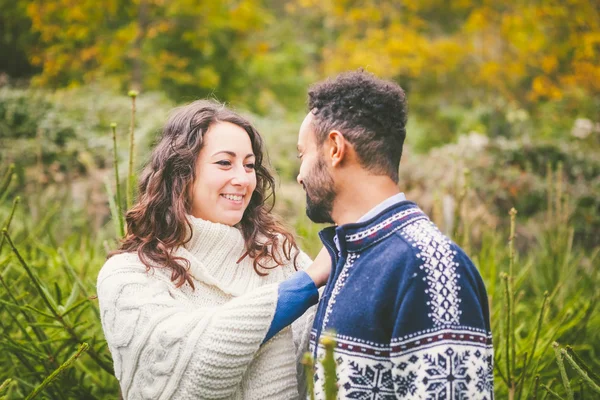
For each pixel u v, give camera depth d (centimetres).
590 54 797
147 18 982
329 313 132
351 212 137
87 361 228
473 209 499
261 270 165
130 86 980
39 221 353
